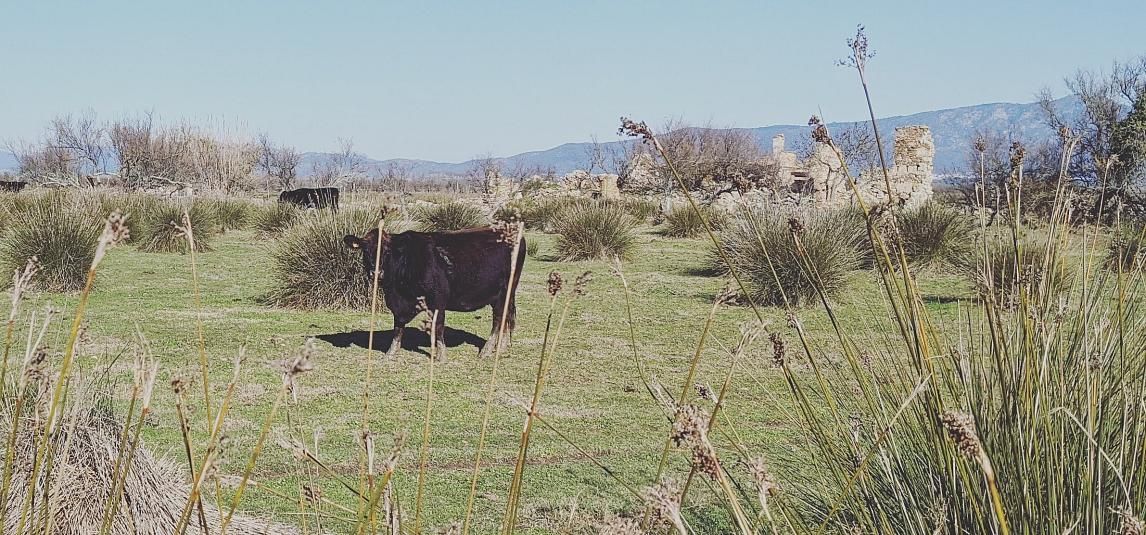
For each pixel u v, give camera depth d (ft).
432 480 17.74
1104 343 10.42
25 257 42.50
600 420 22.54
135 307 39.01
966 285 45.09
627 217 65.26
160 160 172.24
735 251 44.47
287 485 16.87
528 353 30.83
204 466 5.80
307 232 41.32
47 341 23.79
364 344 32.14
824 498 11.73
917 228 52.03
